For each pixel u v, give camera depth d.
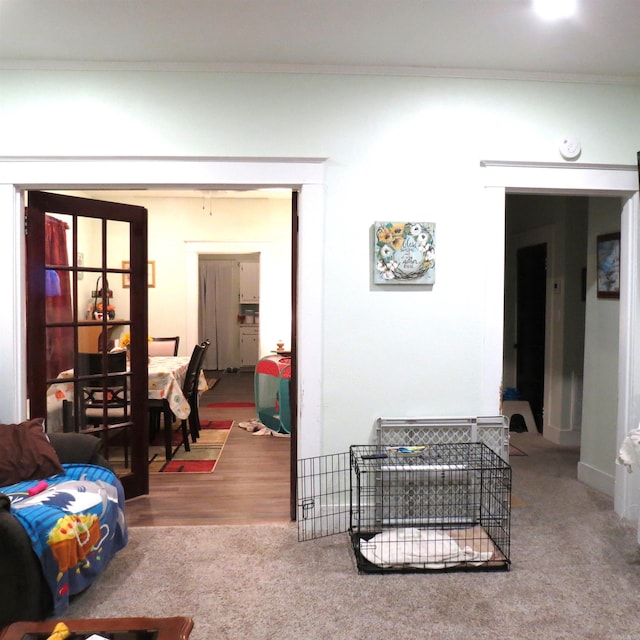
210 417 5.95
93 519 2.28
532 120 3.02
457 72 2.96
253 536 2.92
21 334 2.94
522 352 5.82
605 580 2.46
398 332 3.01
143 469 3.54
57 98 2.86
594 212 3.66
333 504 3.01
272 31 2.54
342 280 2.98
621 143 3.07
